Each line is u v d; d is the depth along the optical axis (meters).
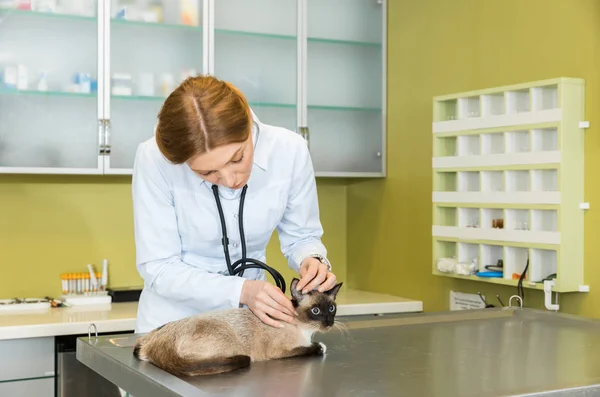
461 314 1.95
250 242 1.84
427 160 3.26
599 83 2.44
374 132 3.54
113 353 1.46
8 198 3.26
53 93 3.00
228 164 1.43
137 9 3.13
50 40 3.01
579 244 2.50
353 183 3.80
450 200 2.92
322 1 3.46
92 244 3.40
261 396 1.15
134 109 3.13
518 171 2.67
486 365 1.38
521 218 2.66
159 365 1.34
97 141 3.06
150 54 3.15
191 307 1.73
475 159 2.79
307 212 1.90
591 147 2.48
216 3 3.26
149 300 1.86
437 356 1.46
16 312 2.99
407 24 3.41
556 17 2.61
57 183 3.34
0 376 2.66
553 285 2.48
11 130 2.94
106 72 3.07
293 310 1.45
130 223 3.48
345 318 1.86
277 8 3.38
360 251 3.75
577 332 1.72
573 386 1.20
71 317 2.86
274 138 1.80
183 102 1.37
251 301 1.47
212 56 3.23
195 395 1.13
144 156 1.73
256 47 3.33
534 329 1.76
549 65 2.64
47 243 3.33
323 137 3.45
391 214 3.50
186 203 1.73
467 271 2.81
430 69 3.25
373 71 3.55
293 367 1.36
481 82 2.96
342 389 1.20
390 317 1.87
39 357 2.71
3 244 3.26
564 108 2.45
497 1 2.87
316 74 3.45
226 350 1.36
